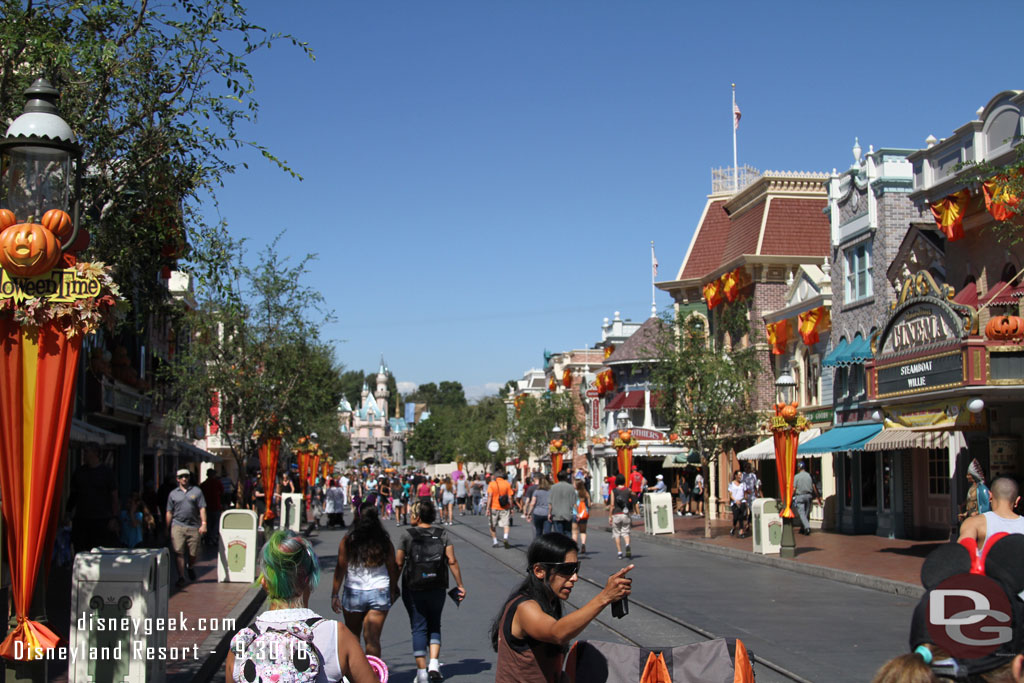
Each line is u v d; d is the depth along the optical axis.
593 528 36.59
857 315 29.89
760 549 22.30
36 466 6.77
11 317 6.81
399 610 15.22
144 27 12.06
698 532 31.16
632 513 42.84
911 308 20.80
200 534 17.20
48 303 6.78
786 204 40.66
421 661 9.45
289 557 4.52
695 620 13.12
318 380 28.62
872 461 29.53
